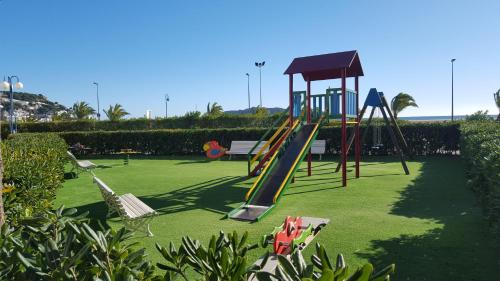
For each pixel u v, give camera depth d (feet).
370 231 19.45
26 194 14.82
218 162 57.00
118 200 18.63
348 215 23.11
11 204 11.93
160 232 20.40
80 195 31.40
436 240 17.54
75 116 154.20
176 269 5.98
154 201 28.91
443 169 42.91
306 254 16.56
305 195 29.96
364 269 4.03
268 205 26.30
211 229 21.04
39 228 6.03
